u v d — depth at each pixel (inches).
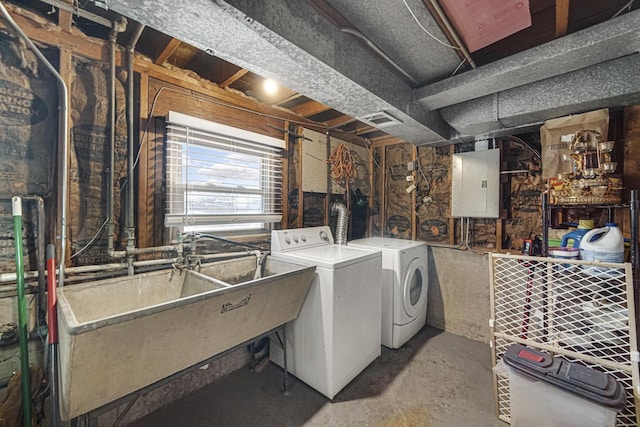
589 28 51.0
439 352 97.8
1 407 48.2
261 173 94.3
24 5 53.2
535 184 98.7
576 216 81.0
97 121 61.5
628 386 53.8
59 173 55.9
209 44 45.9
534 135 97.8
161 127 71.7
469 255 109.9
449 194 118.3
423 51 62.7
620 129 75.5
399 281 98.5
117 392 47.2
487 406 70.9
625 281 54.6
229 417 67.3
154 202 70.6
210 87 80.2
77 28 58.9
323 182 116.5
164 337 48.6
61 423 51.7
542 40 63.1
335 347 74.2
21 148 53.0
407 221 132.5
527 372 53.4
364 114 76.1
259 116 93.5
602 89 61.9
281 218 100.0
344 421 66.1
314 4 49.2
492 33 55.0
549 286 63.2
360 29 55.9
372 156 140.7
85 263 60.2
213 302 52.9
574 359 59.9
